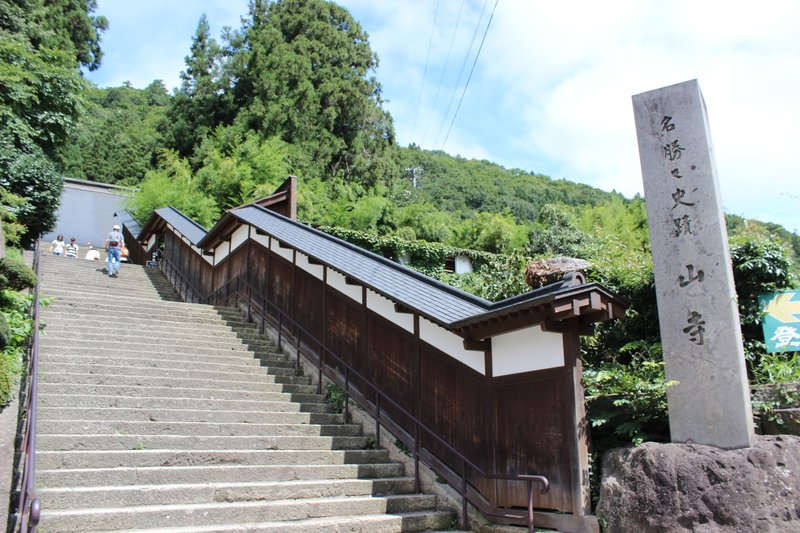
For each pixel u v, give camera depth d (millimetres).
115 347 8781
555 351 6059
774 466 5035
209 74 35562
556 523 5684
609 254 10320
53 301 10289
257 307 12336
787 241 8898
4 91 16188
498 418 6629
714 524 4793
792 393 6395
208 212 23656
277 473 6406
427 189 54312
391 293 7938
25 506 4309
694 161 6199
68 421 6270
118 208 30062
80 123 18641
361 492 6594
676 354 5871
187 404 7559
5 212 14180
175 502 5438
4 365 6535
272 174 25875
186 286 17594
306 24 36188
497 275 11969
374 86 38375
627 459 5484
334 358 9617
